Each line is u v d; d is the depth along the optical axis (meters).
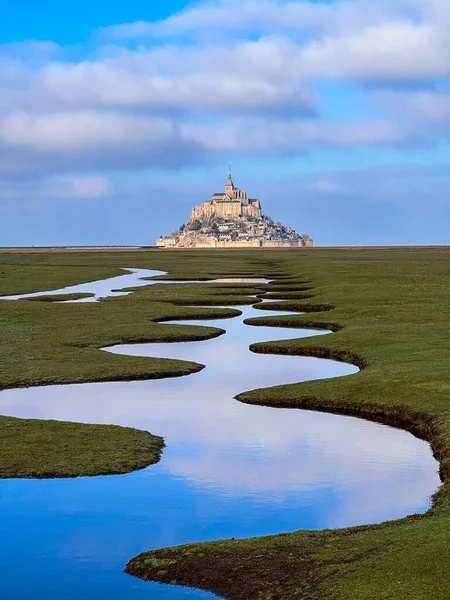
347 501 26.39
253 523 24.67
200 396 42.78
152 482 28.55
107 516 25.41
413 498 26.53
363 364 49.31
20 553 22.75
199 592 20.14
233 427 36.19
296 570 20.56
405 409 36.91
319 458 31.27
